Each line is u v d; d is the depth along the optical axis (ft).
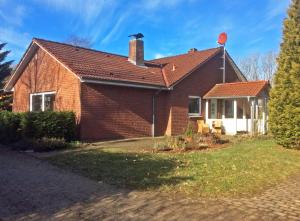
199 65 82.94
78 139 61.62
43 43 69.87
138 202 25.77
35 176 34.63
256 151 48.34
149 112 73.97
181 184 30.30
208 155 44.75
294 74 50.78
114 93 67.15
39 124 56.08
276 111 52.34
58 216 22.98
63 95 66.08
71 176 34.65
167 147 50.16
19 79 79.56
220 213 23.30
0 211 24.06
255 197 27.12
